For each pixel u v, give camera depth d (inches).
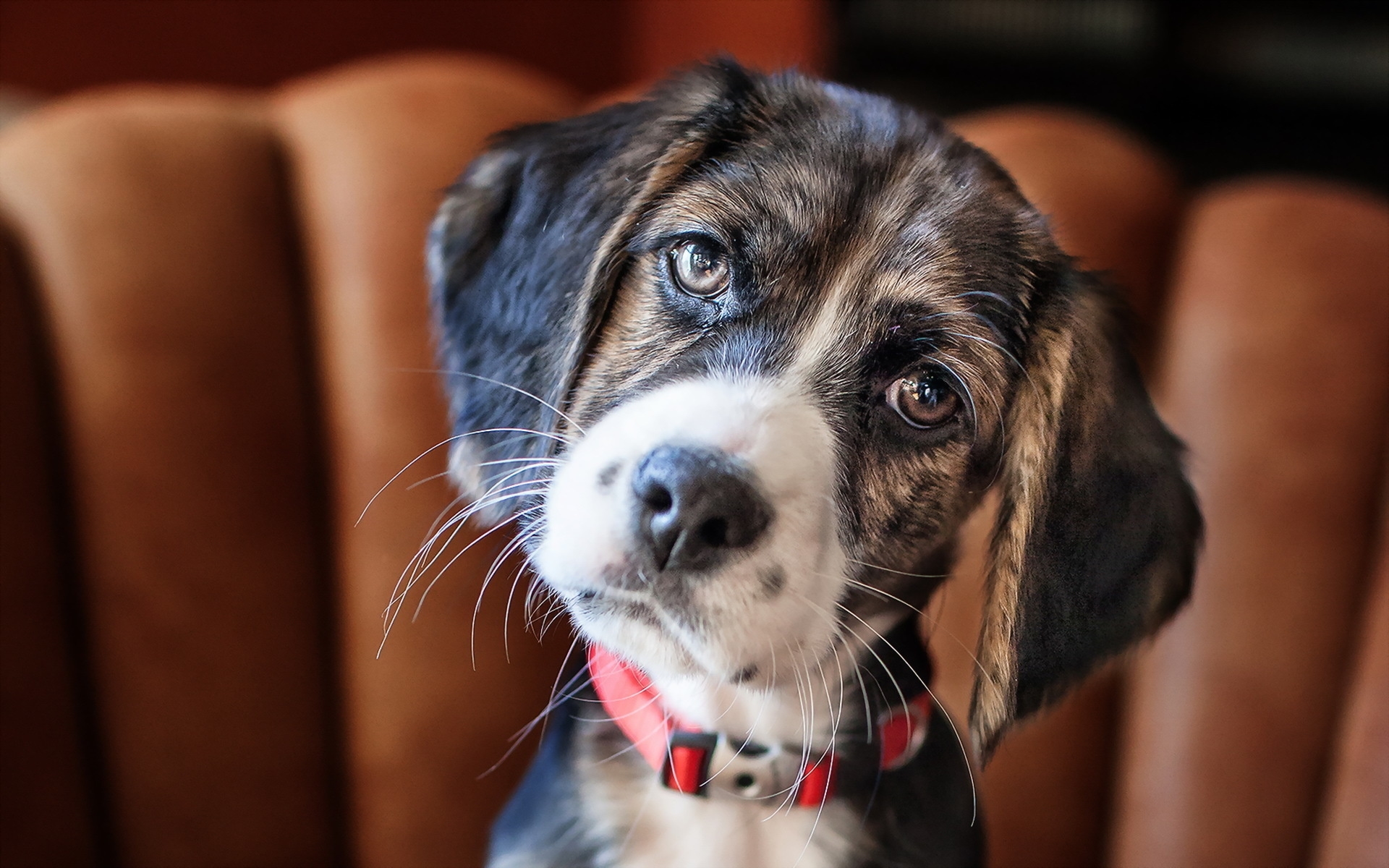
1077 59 34.6
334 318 20.9
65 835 19.5
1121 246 21.4
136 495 19.9
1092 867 21.3
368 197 20.8
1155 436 17.2
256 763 20.3
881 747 16.8
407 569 20.2
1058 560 16.4
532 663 20.1
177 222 20.3
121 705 20.0
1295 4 33.6
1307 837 20.8
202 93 23.0
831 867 16.8
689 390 15.7
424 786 20.3
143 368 20.0
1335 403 21.0
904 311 16.2
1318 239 21.5
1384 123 33.7
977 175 16.9
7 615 19.1
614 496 15.2
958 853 16.9
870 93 17.6
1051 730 21.2
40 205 20.0
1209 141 34.7
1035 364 16.6
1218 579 21.0
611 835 17.0
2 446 19.3
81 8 27.4
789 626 15.4
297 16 31.3
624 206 16.6
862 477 16.2
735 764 16.7
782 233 16.2
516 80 22.2
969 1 34.3
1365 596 20.9
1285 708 20.8
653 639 15.4
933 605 17.4
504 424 16.9
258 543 20.3
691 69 17.3
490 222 17.7
